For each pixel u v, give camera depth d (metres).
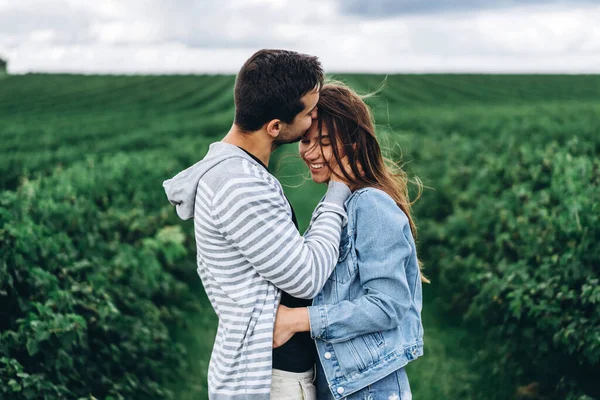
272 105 1.84
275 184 1.90
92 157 10.16
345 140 2.01
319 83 1.89
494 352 4.81
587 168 6.29
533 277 4.62
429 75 75.38
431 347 5.25
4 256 3.60
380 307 1.86
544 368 4.15
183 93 59.16
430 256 7.16
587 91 57.16
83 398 3.49
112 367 4.12
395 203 1.98
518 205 6.29
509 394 4.28
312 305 1.94
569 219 4.86
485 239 6.22
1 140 18.50
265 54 1.88
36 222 4.98
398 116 23.31
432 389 4.57
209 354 5.25
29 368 3.43
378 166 2.08
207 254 1.88
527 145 9.57
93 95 57.91
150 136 18.05
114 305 4.65
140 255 5.77
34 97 55.72
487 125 17.61
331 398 1.97
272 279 1.80
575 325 3.85
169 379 4.59
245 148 1.92
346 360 1.90
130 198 7.84
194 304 6.13
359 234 1.93
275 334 1.86
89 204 6.04
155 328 4.97
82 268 4.68
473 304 5.34
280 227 1.80
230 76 75.31
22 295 3.74
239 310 1.85
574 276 4.12
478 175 7.97
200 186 1.87
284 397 1.92
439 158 10.64
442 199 8.10
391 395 1.95
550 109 22.95
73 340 3.54
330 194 2.01
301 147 2.08
